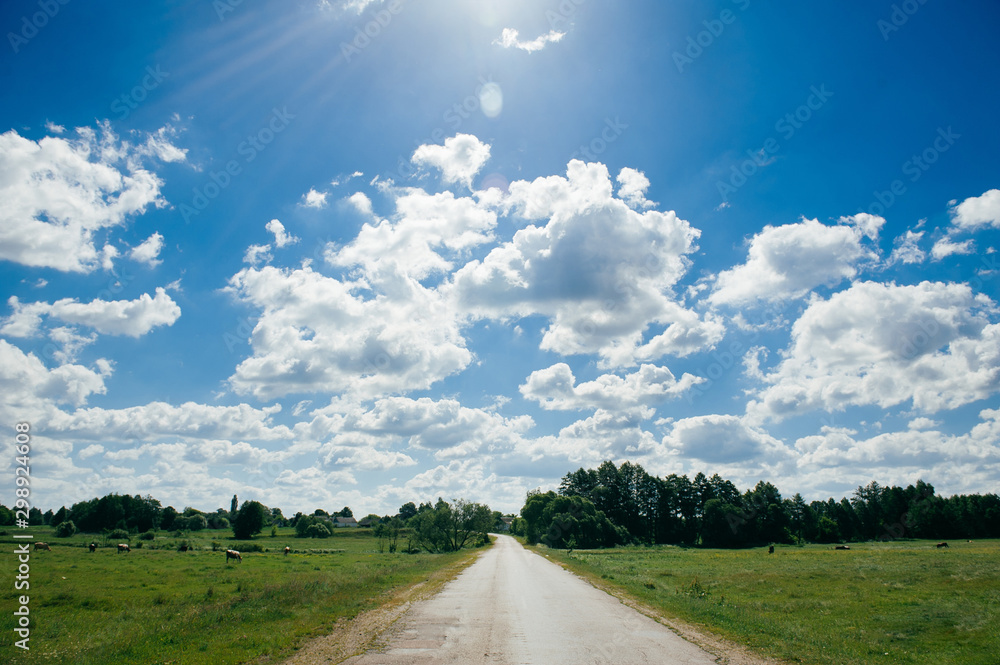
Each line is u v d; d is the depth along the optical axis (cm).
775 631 1569
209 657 1251
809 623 1836
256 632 1527
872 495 13550
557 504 11162
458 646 1369
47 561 4603
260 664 1207
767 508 11450
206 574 3734
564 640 1444
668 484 12762
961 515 11331
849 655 1330
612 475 13150
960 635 1617
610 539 10931
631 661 1215
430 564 4894
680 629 1606
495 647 1355
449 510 8712
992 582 2841
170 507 14638
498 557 6281
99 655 1283
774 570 4144
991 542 9338
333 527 15625
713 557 6731
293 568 4384
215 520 15350
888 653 1405
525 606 2106
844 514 13300
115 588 2817
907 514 12250
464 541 9375
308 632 1536
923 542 10206
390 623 1708
